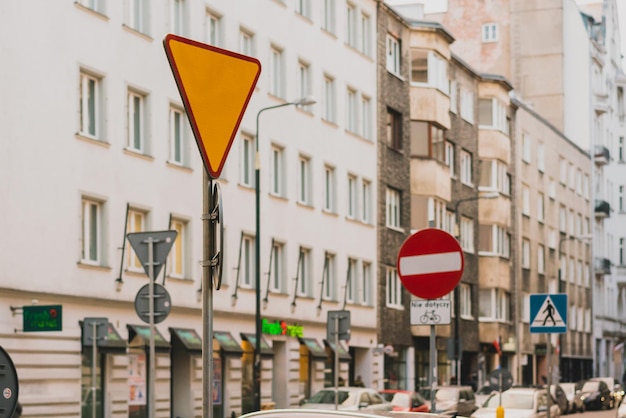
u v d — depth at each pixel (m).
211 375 9.58
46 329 34.41
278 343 52.84
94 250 39.69
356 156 60.34
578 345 105.25
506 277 80.81
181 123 44.94
